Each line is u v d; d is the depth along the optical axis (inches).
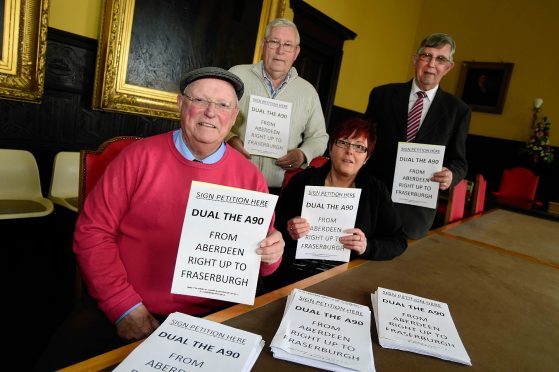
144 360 25.5
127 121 116.6
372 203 62.9
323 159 100.6
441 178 64.9
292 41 77.3
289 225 53.0
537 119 239.5
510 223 104.1
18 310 78.5
